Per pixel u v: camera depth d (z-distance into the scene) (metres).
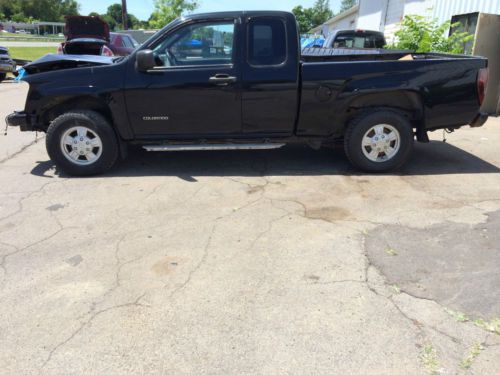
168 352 2.50
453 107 5.22
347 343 2.54
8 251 3.63
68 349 2.53
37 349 2.54
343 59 6.24
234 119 5.25
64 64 5.52
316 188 4.94
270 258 3.46
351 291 3.02
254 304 2.91
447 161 5.94
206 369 2.38
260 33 5.04
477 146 6.73
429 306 2.85
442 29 9.63
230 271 3.29
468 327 2.66
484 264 3.33
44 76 5.19
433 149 6.56
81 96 5.19
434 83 5.10
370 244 3.65
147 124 5.26
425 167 5.68
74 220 4.18
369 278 3.17
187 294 3.02
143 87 5.09
